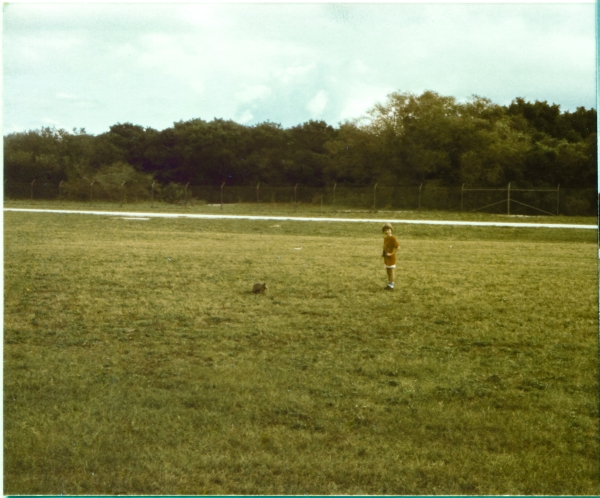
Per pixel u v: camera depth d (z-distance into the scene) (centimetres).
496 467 518
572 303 1156
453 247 2252
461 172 4634
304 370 746
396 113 5259
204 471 507
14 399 647
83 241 2158
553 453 546
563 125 5212
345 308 1082
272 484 489
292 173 6062
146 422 593
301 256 1817
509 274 1529
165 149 6619
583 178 4578
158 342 861
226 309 1061
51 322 959
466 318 1023
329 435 571
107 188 5262
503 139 4669
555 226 3164
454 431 584
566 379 727
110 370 740
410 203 4562
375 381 711
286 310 1059
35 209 3997
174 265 1565
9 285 1238
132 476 499
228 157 6356
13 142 5947
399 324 975
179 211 4100
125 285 1270
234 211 4178
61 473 506
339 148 5631
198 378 713
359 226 3123
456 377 727
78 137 6181
